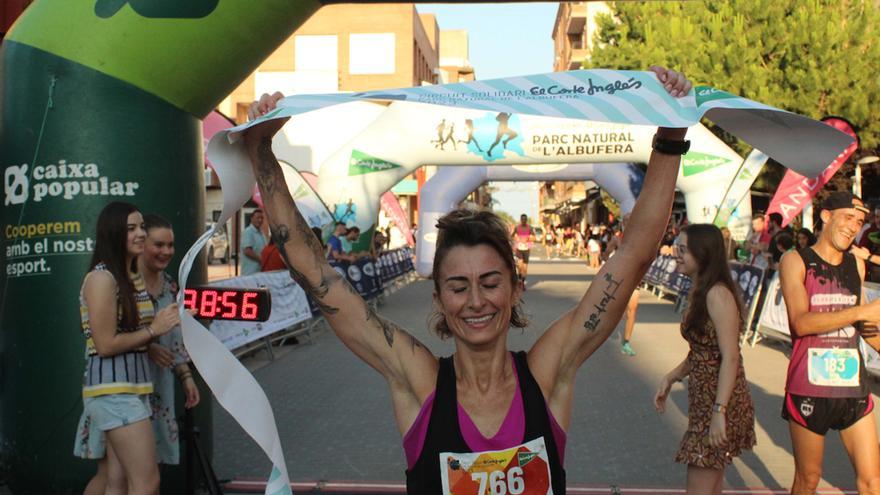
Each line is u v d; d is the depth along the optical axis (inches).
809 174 86.9
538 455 77.8
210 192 954.1
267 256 427.8
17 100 177.0
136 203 175.6
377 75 1828.2
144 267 147.9
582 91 81.9
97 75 173.5
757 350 410.9
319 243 87.4
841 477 202.8
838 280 147.6
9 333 177.9
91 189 173.3
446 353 399.9
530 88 82.5
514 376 80.1
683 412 273.6
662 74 82.1
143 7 173.0
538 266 1224.2
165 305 152.2
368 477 204.4
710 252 143.8
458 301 77.8
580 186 2368.4
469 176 728.3
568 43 2442.2
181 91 180.1
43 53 174.6
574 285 831.7
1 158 180.9
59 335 173.6
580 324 82.7
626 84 81.9
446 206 730.8
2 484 182.9
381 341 83.7
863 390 145.3
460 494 77.3
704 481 142.9
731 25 640.4
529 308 599.8
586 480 201.0
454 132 561.9
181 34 173.6
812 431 147.1
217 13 173.3
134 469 136.0
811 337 147.4
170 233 147.9
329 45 1836.9
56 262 173.6
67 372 173.5
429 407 79.7
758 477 203.9
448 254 78.6
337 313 85.2
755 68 607.5
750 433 144.2
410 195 1643.7
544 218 3070.9
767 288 429.7
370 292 604.1
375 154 580.1
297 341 450.9
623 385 318.3
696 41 670.5
